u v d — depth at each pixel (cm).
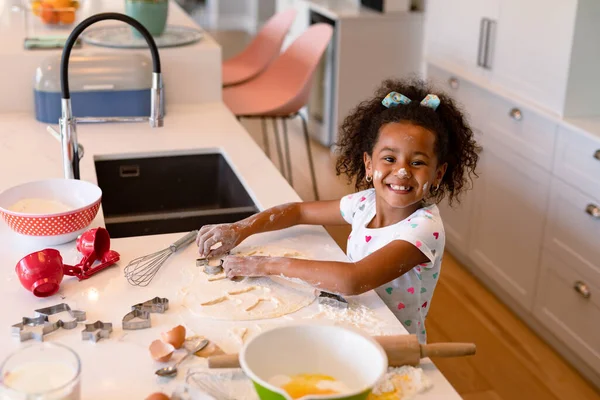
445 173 179
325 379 120
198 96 288
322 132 487
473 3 333
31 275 150
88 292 155
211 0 810
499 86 320
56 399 105
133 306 147
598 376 272
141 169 241
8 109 268
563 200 283
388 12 441
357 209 181
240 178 222
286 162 461
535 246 301
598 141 260
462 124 175
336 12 442
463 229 350
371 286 155
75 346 136
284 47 543
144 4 282
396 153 162
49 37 284
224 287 158
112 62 264
